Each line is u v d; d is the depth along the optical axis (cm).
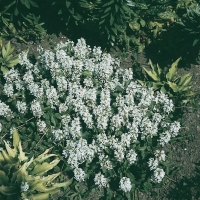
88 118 102
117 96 106
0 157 97
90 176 104
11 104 113
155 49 126
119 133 103
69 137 104
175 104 112
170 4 126
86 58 115
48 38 126
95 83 110
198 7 116
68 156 102
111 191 100
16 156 98
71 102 105
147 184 100
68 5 113
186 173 104
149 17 122
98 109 103
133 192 99
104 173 101
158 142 104
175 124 102
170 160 106
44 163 97
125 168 100
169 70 114
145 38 124
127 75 109
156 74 115
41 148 103
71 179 99
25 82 108
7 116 108
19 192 93
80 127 102
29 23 125
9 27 123
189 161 106
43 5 127
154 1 123
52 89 104
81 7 117
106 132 106
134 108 104
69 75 110
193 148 108
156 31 121
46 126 105
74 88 105
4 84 117
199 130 111
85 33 126
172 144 109
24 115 108
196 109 113
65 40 126
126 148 103
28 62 112
